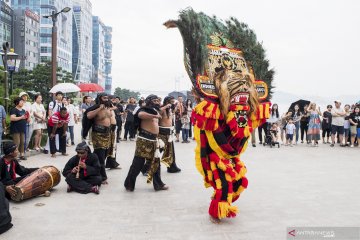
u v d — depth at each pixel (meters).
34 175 6.31
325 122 15.77
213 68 5.45
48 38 95.06
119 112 14.80
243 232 4.76
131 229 4.86
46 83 42.34
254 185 7.42
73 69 119.19
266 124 14.49
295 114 15.36
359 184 7.54
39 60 89.94
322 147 14.35
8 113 11.62
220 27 5.84
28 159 10.14
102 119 7.42
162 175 8.46
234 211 5.05
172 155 8.61
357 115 14.50
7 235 4.64
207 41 5.52
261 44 6.08
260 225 5.03
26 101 10.84
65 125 10.80
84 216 5.40
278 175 8.47
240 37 5.90
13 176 6.35
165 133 8.42
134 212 5.61
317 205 6.00
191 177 8.23
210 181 5.31
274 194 6.70
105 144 7.46
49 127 10.58
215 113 5.00
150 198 6.44
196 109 5.11
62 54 102.12
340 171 9.02
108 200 6.29
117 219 5.27
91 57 138.00
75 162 6.92
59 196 6.52
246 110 5.28
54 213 5.53
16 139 9.71
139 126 6.80
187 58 5.47
